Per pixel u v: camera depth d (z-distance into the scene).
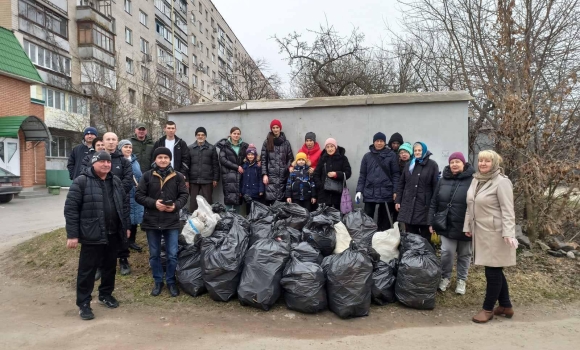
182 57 38.38
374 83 14.91
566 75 6.00
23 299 4.38
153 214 4.16
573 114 5.62
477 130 6.97
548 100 5.96
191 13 40.91
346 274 3.69
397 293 3.95
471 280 4.52
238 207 6.31
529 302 4.08
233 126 6.62
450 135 5.66
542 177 5.21
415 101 5.74
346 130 6.11
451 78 7.97
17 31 18.34
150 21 31.77
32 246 6.29
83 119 19.69
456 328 3.52
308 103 6.43
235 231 4.31
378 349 3.10
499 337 3.32
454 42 7.17
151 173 4.18
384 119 5.93
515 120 5.41
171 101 18.00
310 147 5.82
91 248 3.73
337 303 3.69
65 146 22.12
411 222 4.68
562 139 5.72
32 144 15.74
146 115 16.86
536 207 5.58
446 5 7.16
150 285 4.52
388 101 5.90
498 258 3.57
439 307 3.98
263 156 5.91
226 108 6.67
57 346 3.18
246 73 18.36
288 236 4.52
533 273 4.68
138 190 4.14
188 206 6.23
